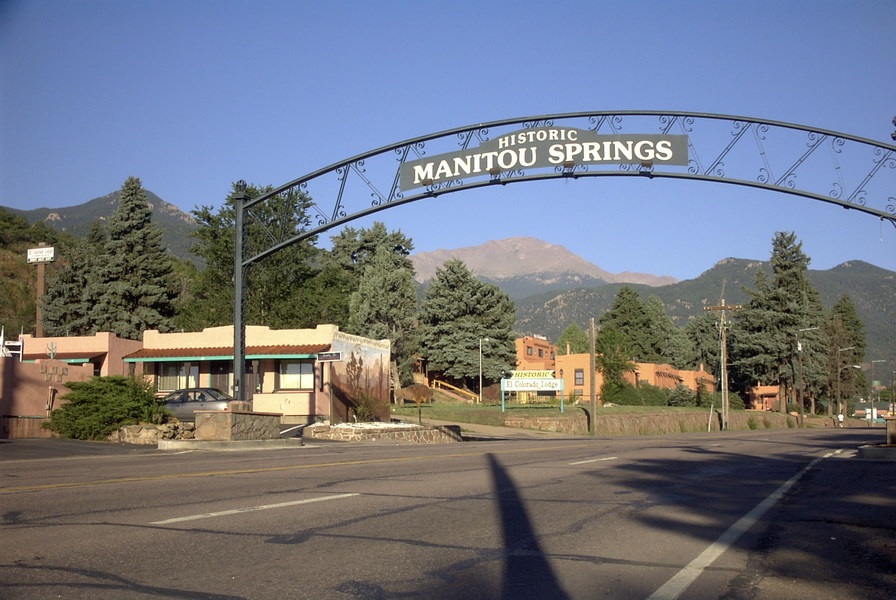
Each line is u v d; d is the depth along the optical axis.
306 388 35.00
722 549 7.62
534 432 49.00
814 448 22.62
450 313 78.19
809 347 87.75
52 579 6.00
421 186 23.11
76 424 22.47
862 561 7.15
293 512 9.05
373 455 18.08
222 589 5.83
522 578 6.37
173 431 22.83
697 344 128.50
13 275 89.12
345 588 5.92
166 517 8.55
